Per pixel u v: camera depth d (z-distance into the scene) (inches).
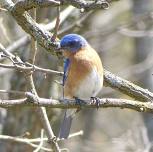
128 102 350.3
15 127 569.0
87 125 858.8
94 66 378.9
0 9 379.9
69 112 398.9
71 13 582.6
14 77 573.3
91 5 311.3
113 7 861.2
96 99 347.3
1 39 623.8
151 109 354.3
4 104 308.5
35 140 460.1
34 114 563.8
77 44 387.5
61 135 402.0
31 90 385.1
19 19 386.6
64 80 387.9
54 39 395.5
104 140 897.5
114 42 892.0
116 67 977.5
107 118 960.3
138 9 703.1
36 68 380.5
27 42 566.6
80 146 773.9
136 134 657.6
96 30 673.0
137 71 699.4
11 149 562.6
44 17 567.2
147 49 705.6
